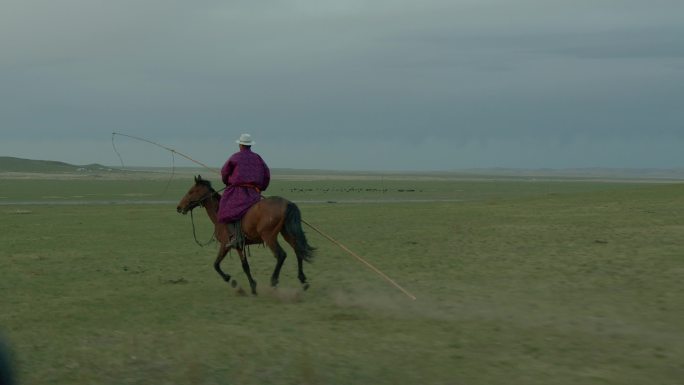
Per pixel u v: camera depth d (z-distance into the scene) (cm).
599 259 1672
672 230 2178
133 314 1233
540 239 2097
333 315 1192
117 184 10519
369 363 901
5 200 5703
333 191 8300
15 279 1623
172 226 3006
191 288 1496
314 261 1838
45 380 861
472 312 1188
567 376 834
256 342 1016
